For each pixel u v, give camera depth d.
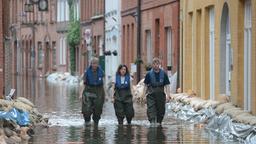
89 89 37.72
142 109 47.38
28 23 126.50
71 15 106.62
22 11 128.88
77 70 104.00
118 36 81.38
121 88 37.28
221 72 42.28
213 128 34.19
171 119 39.66
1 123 28.70
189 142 29.47
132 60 73.38
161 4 59.84
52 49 116.44
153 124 36.91
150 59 65.31
